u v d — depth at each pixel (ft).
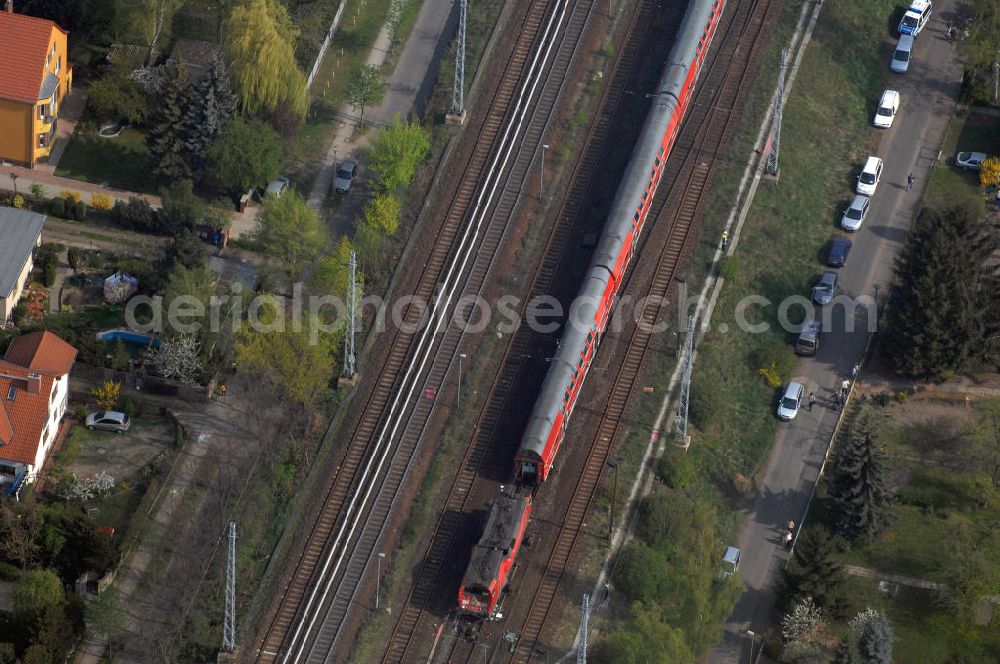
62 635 647.56
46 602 647.97
